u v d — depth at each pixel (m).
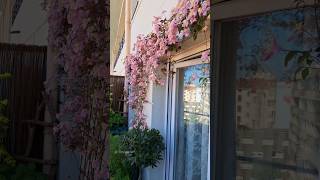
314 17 2.04
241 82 2.48
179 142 5.89
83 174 2.59
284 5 2.12
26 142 3.21
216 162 2.56
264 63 2.35
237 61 2.51
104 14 2.50
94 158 2.48
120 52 11.52
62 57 2.84
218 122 2.57
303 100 2.14
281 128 2.27
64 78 2.87
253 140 2.42
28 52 3.21
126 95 8.04
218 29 2.57
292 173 2.20
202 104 4.90
